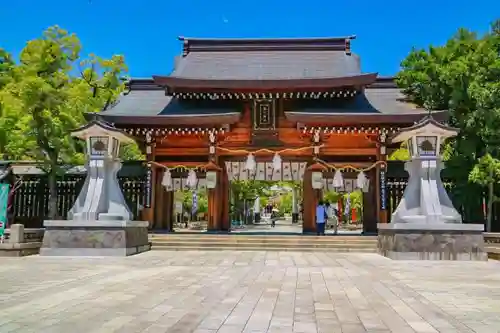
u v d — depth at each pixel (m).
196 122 24.64
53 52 24.73
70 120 24.55
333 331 6.55
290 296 9.19
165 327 6.67
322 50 30.66
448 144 26.52
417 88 27.05
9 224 25.47
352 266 14.71
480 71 22.83
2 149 26.88
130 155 36.53
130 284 10.63
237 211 59.31
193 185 24.91
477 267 14.56
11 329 6.50
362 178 24.39
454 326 6.89
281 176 26.14
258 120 25.75
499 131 21.45
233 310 7.84
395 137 19.44
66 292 9.51
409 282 11.20
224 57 30.72
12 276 11.95
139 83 30.52
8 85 25.08
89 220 18.11
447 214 17.83
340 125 24.42
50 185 25.11
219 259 16.80
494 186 24.34
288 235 23.11
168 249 21.17
